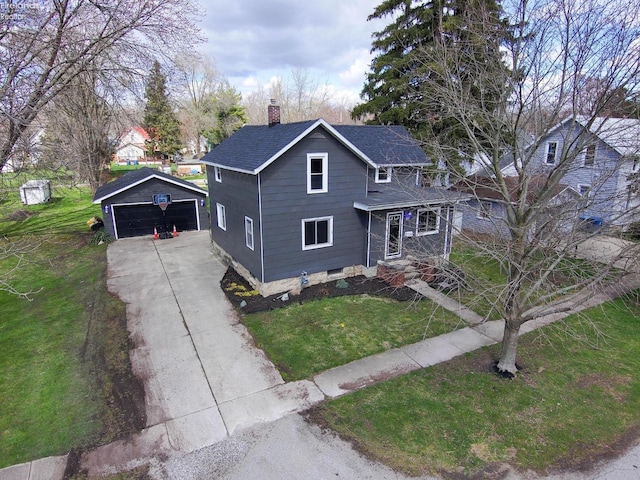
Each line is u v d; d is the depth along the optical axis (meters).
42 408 8.05
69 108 21.39
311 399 8.34
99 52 15.46
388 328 11.48
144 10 15.60
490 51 9.73
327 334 11.07
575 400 8.35
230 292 13.99
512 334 8.96
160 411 7.97
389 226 15.08
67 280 15.39
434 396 8.43
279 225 13.12
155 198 21.31
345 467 6.61
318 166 13.40
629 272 7.32
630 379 9.09
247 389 8.68
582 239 7.58
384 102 23.61
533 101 7.83
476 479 6.40
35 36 13.23
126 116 18.98
